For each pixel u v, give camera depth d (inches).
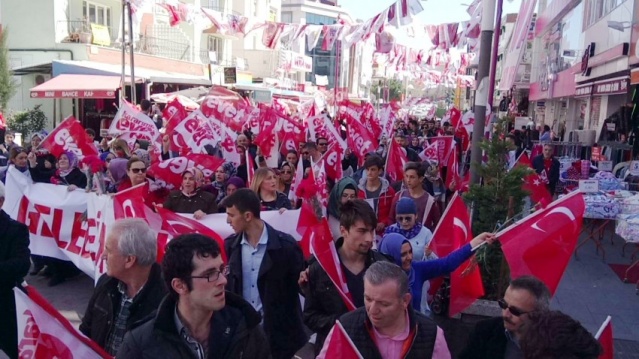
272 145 479.8
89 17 1105.4
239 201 184.7
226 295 118.6
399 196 283.9
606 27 737.0
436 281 252.5
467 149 601.9
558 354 89.1
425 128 1008.2
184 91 1040.8
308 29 534.9
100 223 277.3
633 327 271.7
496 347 134.3
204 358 112.6
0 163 472.4
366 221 158.7
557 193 523.2
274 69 1824.6
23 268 185.5
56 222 306.7
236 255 187.6
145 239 136.0
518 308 125.6
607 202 377.1
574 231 176.4
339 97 1502.2
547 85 1274.6
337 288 160.1
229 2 1642.5
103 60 1052.5
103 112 1078.4
